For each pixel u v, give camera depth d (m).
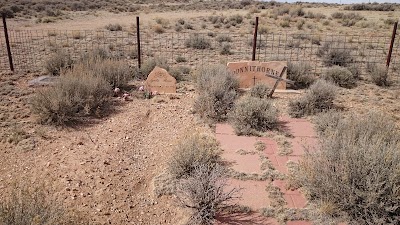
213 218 4.70
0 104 9.08
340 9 51.91
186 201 5.03
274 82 10.70
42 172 5.91
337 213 4.72
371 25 30.92
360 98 10.20
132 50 17.45
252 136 7.35
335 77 11.91
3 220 3.64
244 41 22.64
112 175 5.88
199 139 6.66
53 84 9.05
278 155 6.54
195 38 20.58
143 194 5.44
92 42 20.94
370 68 13.95
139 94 10.02
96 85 8.96
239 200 5.12
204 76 10.11
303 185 5.34
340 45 20.45
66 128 7.69
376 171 4.62
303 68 11.70
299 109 8.95
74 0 62.56
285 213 4.82
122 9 50.78
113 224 4.75
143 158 6.52
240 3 68.56
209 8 60.38
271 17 38.69
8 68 13.29
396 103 9.95
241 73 10.72
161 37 24.11
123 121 8.17
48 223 3.73
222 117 8.20
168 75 10.24
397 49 19.62
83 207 5.04
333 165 5.04
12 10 38.25
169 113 8.70
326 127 7.56
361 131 6.09
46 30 26.14
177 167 5.75
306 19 37.28
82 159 6.33
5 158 6.36
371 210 4.53
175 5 67.00
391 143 5.45
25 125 7.76
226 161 6.26
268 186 5.47
